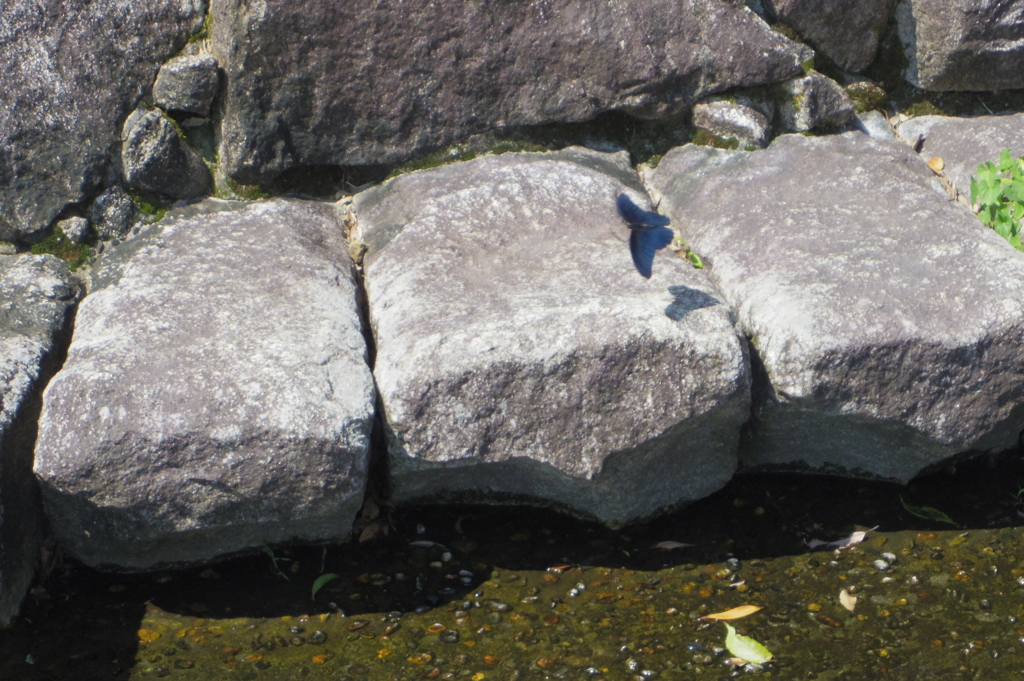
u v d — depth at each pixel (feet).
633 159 24.03
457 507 18.97
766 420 18.44
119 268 19.92
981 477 19.44
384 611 16.47
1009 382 17.60
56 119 21.34
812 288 18.06
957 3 23.93
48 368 17.69
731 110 23.34
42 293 19.12
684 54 23.02
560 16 22.35
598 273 18.79
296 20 21.08
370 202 22.50
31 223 21.27
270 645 15.75
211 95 21.85
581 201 21.17
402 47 21.91
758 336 17.93
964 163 23.21
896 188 21.31
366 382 16.88
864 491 19.26
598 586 16.97
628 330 16.75
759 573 17.16
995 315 17.35
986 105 25.32
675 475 18.54
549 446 16.94
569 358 16.62
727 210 21.31
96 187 21.63
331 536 17.74
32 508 16.31
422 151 22.95
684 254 20.54
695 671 15.05
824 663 15.08
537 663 15.29
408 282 19.01
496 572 17.35
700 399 16.93
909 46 25.17
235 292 18.72
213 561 17.49
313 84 21.79
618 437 16.90
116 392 16.07
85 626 16.05
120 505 15.78
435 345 16.96
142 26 21.76
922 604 16.24
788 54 23.49
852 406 17.46
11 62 21.24
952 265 18.69
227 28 21.24
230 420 15.78
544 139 23.48
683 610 16.33
